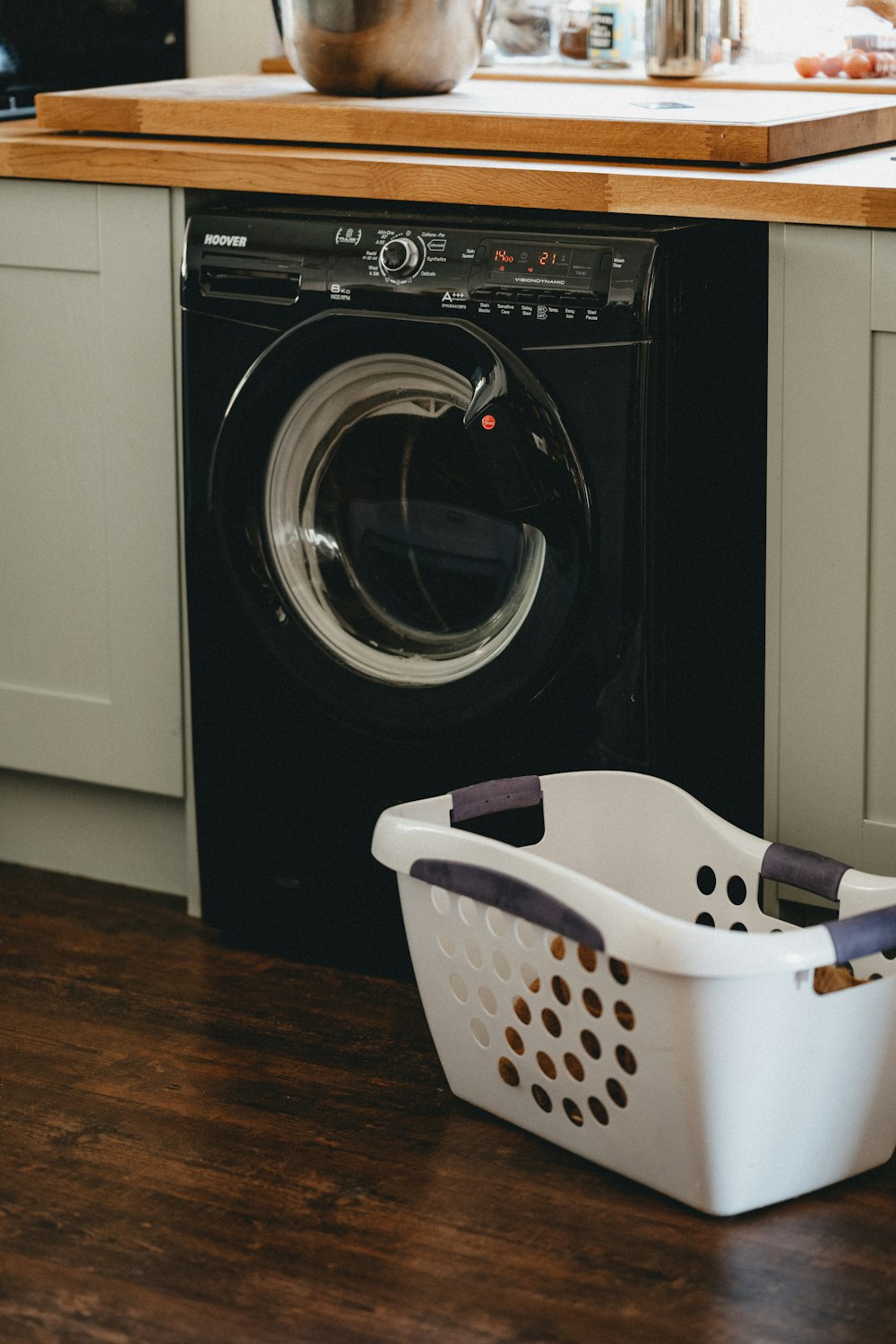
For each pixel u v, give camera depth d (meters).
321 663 2.33
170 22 3.07
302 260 2.24
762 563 2.28
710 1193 1.82
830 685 2.15
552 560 2.14
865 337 2.04
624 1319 1.69
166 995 2.35
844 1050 1.81
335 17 2.47
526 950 1.88
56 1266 1.77
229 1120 2.04
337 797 2.37
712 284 2.11
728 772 2.29
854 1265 1.76
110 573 2.56
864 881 1.94
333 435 2.33
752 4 2.92
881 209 1.98
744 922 2.06
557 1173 1.93
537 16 2.98
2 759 2.72
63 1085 2.12
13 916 2.61
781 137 2.16
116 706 2.60
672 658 2.15
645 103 2.45
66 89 2.88
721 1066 1.75
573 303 2.07
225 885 2.50
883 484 2.07
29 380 2.55
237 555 2.35
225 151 2.35
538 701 2.20
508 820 2.18
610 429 2.08
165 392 2.45
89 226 2.45
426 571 2.32
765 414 2.22
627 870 2.14
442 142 2.33
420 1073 2.14
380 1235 1.82
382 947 2.39
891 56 2.75
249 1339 1.67
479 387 2.12
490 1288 1.73
